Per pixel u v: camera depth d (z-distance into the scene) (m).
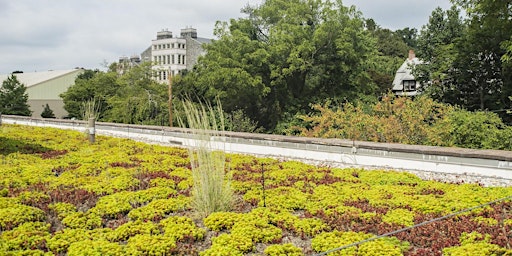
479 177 8.96
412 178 9.28
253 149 13.16
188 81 28.38
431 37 24.58
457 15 24.12
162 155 12.82
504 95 19.98
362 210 7.25
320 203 7.64
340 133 15.65
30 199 7.91
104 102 30.42
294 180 9.53
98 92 31.61
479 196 7.61
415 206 7.29
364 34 29.50
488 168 8.87
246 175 10.02
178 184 9.27
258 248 5.98
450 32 23.94
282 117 24.97
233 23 26.22
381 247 5.49
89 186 8.93
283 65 24.44
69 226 6.75
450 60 21.31
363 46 25.81
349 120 16.12
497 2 17.28
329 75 25.47
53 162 11.65
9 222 6.68
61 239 6.04
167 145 15.69
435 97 21.89
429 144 13.83
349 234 6.09
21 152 13.12
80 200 8.09
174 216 7.01
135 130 17.73
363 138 14.98
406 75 40.09
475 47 20.19
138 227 6.51
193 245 6.11
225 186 7.91
